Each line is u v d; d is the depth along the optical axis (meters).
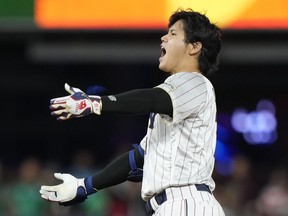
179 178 14.66
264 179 41.75
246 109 47.34
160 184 14.76
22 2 32.59
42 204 34.12
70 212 33.97
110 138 47.34
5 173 38.69
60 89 47.81
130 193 34.25
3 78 47.53
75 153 48.00
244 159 37.69
